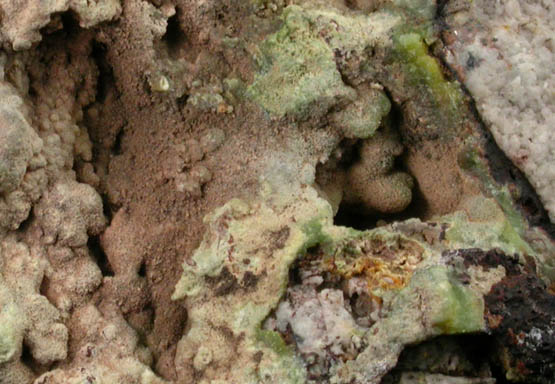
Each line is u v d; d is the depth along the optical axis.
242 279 0.10
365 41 0.10
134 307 0.10
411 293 0.10
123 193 0.10
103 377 0.10
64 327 0.10
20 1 0.10
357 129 0.10
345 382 0.09
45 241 0.10
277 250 0.10
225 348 0.10
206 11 0.10
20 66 0.10
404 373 0.10
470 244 0.10
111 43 0.10
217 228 0.10
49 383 0.10
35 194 0.10
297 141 0.10
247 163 0.10
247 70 0.10
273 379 0.10
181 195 0.10
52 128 0.10
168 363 0.10
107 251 0.10
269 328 0.10
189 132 0.10
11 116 0.10
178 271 0.10
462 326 0.09
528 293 0.10
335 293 0.10
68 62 0.10
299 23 0.10
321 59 0.10
